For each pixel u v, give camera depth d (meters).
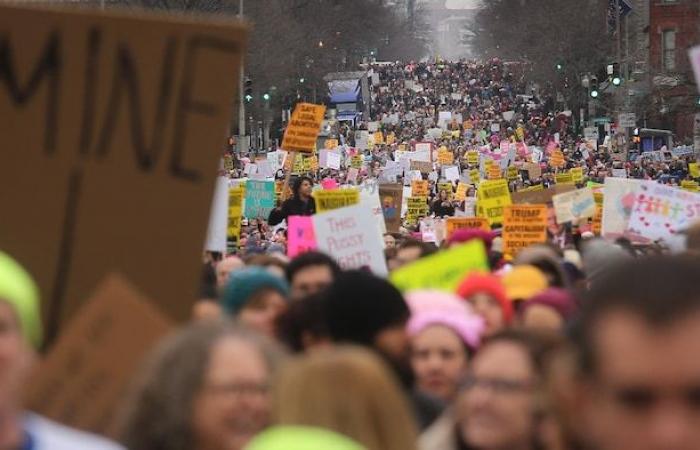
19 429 11.29
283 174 138.38
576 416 8.56
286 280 26.67
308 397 12.57
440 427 16.12
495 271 37.75
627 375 8.02
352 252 36.47
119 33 16.98
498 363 15.08
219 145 16.98
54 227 17.02
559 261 33.31
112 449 11.56
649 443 7.97
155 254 17.00
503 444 15.03
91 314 15.44
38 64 17.02
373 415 12.50
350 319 19.17
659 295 8.06
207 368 13.73
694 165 141.00
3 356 11.22
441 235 59.47
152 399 13.77
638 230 45.12
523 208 48.22
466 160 180.25
